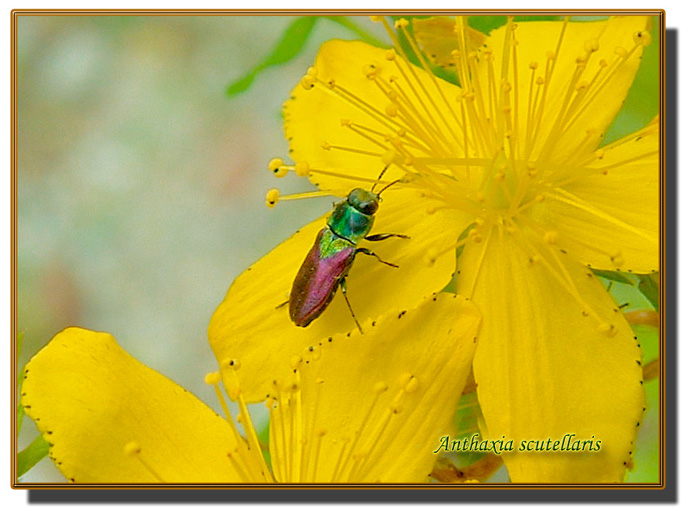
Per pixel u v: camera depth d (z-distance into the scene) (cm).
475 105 9
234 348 8
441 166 9
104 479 8
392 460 8
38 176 15
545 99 9
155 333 14
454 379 8
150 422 8
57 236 14
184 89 15
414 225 8
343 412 8
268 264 9
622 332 8
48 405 8
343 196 9
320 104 9
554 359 8
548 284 8
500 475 9
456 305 8
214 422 8
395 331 8
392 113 8
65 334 8
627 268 8
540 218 8
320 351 8
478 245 8
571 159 8
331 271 8
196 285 14
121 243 15
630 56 9
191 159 15
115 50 15
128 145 15
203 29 15
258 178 15
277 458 8
